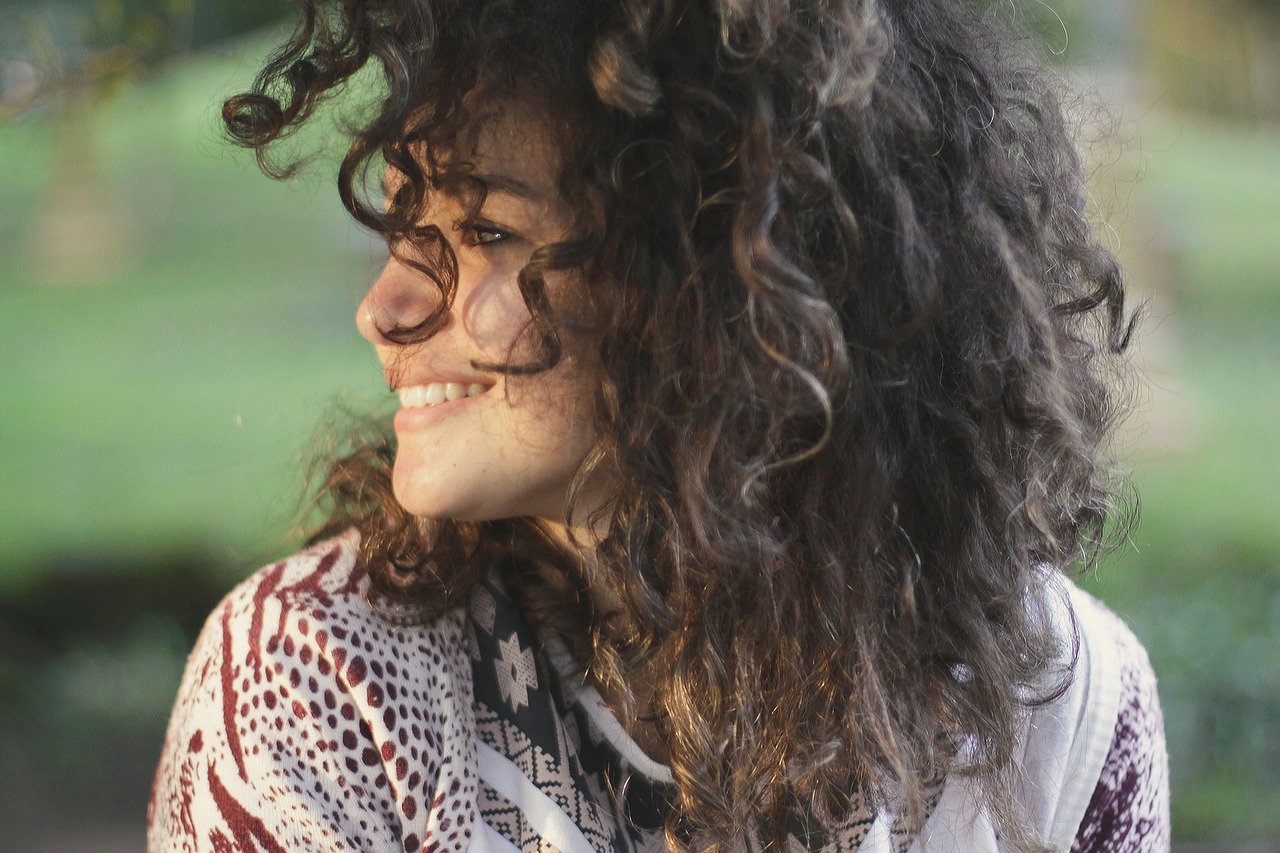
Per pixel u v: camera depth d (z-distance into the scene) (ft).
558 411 3.35
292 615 3.36
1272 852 11.60
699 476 3.37
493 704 3.53
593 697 3.62
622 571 3.48
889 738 3.52
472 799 3.38
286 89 3.59
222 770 3.33
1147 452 21.68
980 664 3.70
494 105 3.25
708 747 3.47
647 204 3.31
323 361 32.35
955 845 3.71
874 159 3.44
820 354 3.35
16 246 45.78
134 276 43.34
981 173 3.78
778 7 3.24
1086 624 4.03
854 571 3.56
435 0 3.26
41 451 24.97
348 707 3.32
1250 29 48.98
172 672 15.87
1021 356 3.74
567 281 3.32
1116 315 4.12
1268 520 18.28
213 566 17.15
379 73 3.60
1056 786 3.84
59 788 13.88
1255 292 34.30
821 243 3.41
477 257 3.34
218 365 32.27
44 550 18.21
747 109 3.26
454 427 3.34
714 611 3.48
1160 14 46.16
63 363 33.01
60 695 15.21
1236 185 49.39
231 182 54.34
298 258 44.39
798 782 3.56
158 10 6.66
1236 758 12.87
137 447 25.39
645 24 3.20
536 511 3.55
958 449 3.71
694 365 3.37
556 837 3.42
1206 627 14.08
